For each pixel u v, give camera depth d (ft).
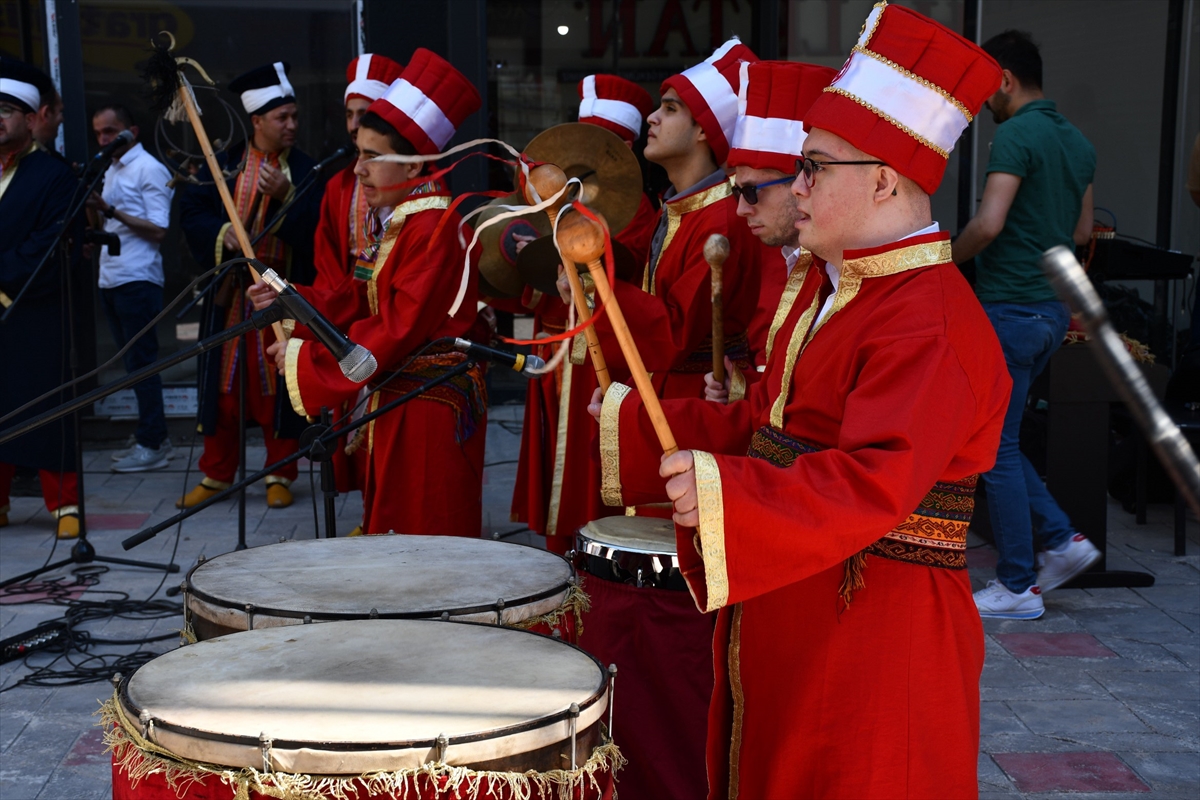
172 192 22.35
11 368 17.26
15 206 17.28
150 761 5.19
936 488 5.85
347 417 11.44
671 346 10.76
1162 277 17.58
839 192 5.95
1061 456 15.62
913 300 5.70
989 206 13.67
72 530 17.75
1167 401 19.12
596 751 5.66
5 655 12.78
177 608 14.39
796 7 26.07
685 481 5.22
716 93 11.07
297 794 4.91
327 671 5.91
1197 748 10.84
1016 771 10.37
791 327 6.68
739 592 5.24
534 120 27.30
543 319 14.37
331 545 8.79
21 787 9.96
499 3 26.71
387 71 14.80
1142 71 23.63
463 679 5.81
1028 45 14.71
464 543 8.87
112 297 21.95
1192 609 14.79
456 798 5.02
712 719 6.54
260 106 18.52
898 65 5.81
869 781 5.80
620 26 27.09
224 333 7.46
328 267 14.78
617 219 11.60
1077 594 15.44
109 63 24.48
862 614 5.84
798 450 6.13
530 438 14.79
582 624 8.14
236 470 19.65
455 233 12.04
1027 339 14.02
